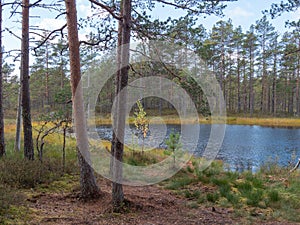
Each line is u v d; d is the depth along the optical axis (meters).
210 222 3.63
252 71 31.16
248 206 4.40
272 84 33.47
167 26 4.93
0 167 5.07
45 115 7.00
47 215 3.47
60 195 4.47
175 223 3.54
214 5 4.49
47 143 8.75
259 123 24.86
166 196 4.91
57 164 6.14
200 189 5.41
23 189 4.59
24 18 6.39
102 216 3.61
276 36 29.19
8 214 3.28
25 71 6.39
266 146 14.02
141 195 4.83
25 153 6.21
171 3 4.34
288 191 5.09
